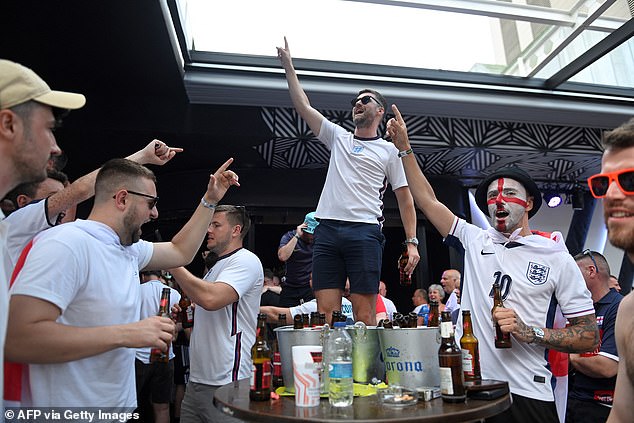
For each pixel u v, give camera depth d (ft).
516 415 5.28
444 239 6.84
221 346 6.89
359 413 3.37
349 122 14.20
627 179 3.48
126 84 12.67
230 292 6.63
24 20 9.84
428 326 4.50
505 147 15.40
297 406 3.67
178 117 13.42
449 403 3.71
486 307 5.81
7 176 3.60
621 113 15.40
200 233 6.02
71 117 12.79
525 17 11.50
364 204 6.70
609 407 7.06
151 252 5.61
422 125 14.93
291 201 16.31
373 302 6.45
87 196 5.31
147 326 4.23
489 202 6.28
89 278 4.34
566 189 19.81
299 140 14.12
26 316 3.74
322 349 4.04
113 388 4.46
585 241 19.80
